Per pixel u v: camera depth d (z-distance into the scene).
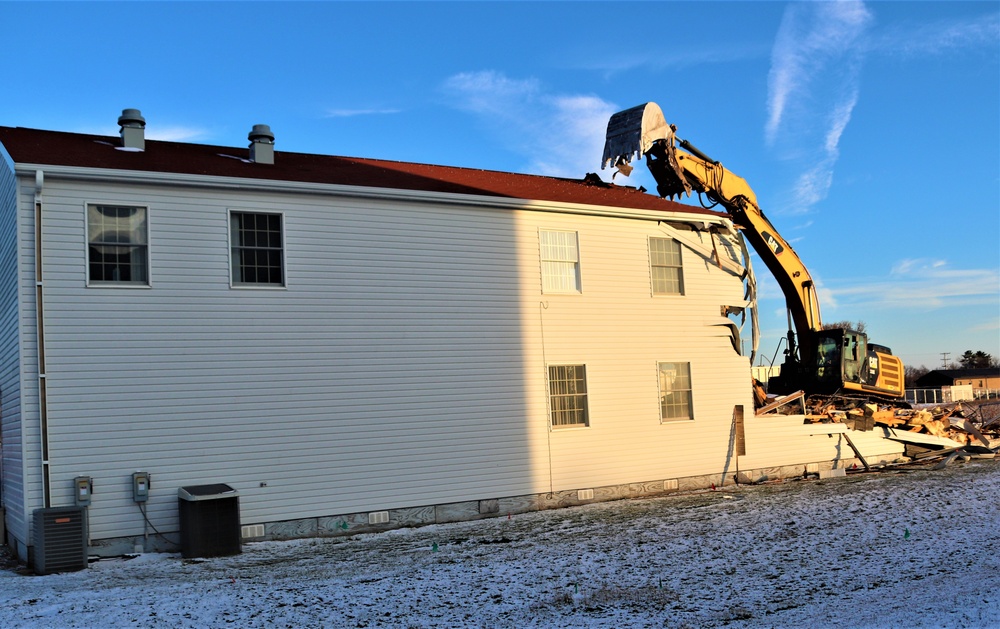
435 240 19.16
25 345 14.98
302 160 20.56
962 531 16.27
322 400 17.47
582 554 14.67
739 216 25.23
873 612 10.84
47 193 15.31
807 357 26.91
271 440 16.88
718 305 23.56
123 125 18.28
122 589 12.37
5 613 11.05
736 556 14.41
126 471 15.54
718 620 10.73
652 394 21.98
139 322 15.88
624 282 21.86
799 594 11.92
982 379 108.56
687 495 21.55
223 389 16.52
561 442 20.41
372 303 18.23
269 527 16.72
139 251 16.11
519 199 20.09
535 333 20.33
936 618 10.43
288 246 17.44
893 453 27.55
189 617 10.80
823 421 25.91
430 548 15.59
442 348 18.98
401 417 18.31
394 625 10.61
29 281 15.09
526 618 10.92
